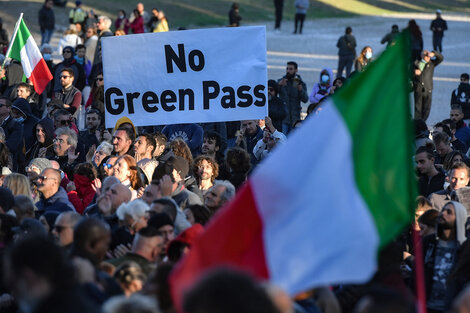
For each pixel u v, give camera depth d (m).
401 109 9.19
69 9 78.44
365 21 89.56
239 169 18.92
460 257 13.01
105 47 20.58
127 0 84.38
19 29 28.11
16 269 7.44
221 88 20.34
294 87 33.97
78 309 7.30
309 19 89.19
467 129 28.81
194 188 18.03
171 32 20.33
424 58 40.78
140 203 13.84
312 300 10.88
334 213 8.68
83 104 37.97
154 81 20.53
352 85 9.09
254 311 6.01
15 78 34.22
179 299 7.75
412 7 100.50
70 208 16.75
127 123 20.86
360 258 8.66
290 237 8.59
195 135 24.67
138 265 11.24
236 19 68.31
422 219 14.22
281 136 23.00
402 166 9.16
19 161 24.78
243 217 8.55
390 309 7.76
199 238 8.49
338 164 8.80
